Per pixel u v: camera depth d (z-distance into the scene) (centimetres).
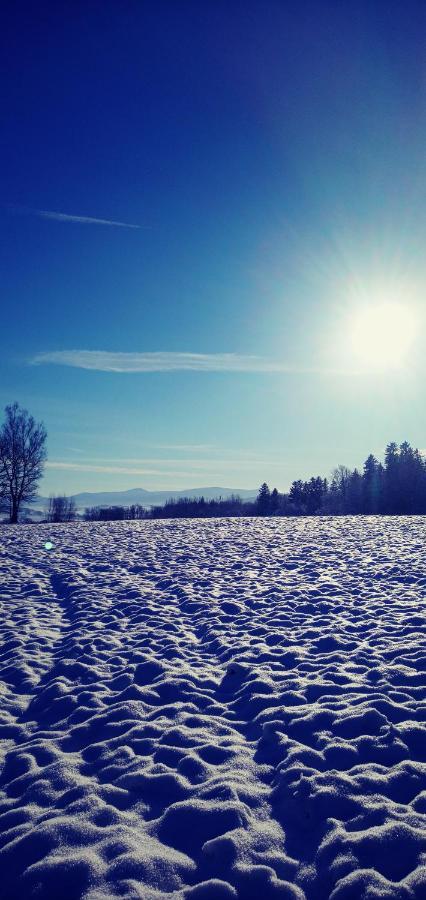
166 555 1509
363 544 1636
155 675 620
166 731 482
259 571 1245
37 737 486
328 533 2031
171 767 424
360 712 491
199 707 538
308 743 452
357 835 332
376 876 298
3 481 4269
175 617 866
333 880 301
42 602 984
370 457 7894
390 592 969
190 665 655
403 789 378
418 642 678
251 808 368
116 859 320
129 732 481
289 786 388
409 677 568
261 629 785
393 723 472
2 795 397
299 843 335
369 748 432
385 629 748
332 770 404
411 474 7175
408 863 309
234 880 304
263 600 958
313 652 680
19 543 1864
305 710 509
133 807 376
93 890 298
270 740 459
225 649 702
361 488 8006
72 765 432
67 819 360
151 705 544
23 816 367
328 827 343
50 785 402
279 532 2148
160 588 1073
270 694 554
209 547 1680
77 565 1341
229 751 446
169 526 2584
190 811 364
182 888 300
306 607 895
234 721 508
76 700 558
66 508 6406
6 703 558
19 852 332
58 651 718
